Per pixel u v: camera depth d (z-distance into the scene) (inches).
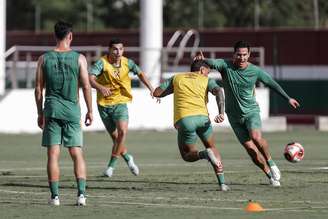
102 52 4195.4
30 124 3430.1
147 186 1659.7
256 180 1747.0
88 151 2637.8
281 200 1434.5
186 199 1454.2
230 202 1412.4
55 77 1336.1
